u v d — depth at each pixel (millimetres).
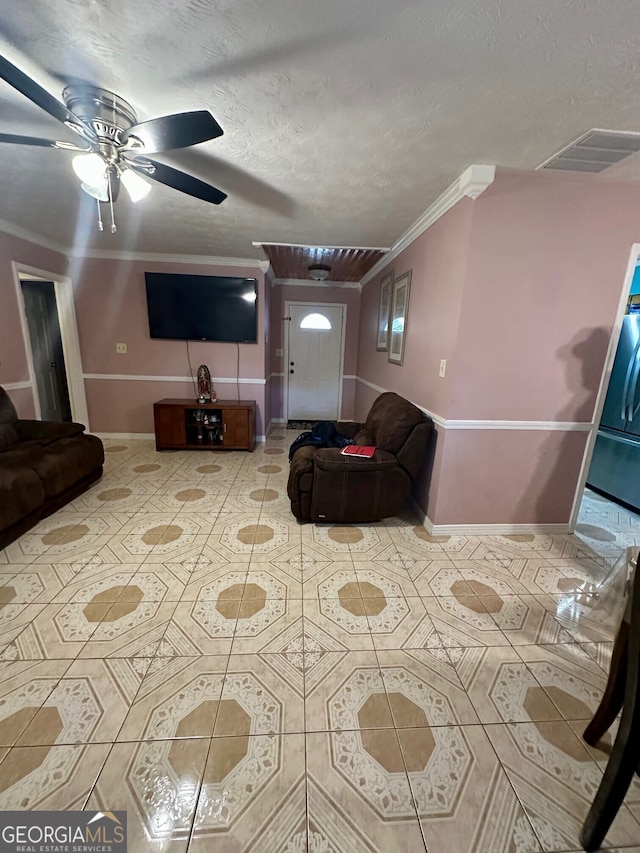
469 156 1842
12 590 1891
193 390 4484
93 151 1551
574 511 2582
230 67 1279
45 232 3289
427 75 1297
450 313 2295
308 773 1131
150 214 2760
